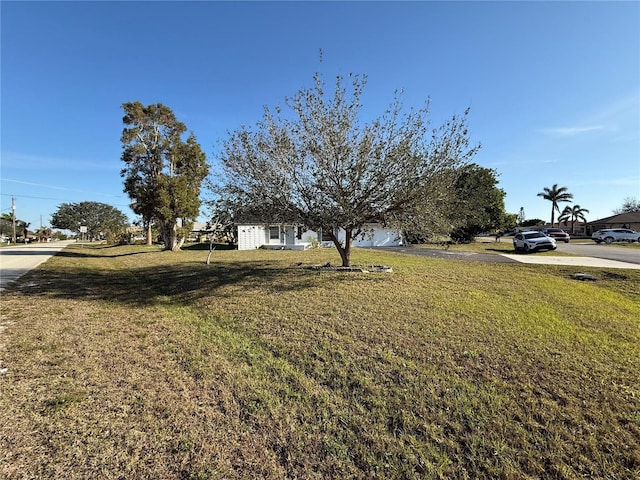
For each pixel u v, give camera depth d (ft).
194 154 79.92
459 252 66.64
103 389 11.73
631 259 52.29
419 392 11.52
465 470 8.32
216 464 8.34
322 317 19.24
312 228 29.99
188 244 110.63
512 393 11.41
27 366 13.52
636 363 13.70
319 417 10.30
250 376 12.78
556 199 214.90
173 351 15.29
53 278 38.11
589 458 8.66
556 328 17.52
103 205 236.63
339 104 27.09
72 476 7.80
